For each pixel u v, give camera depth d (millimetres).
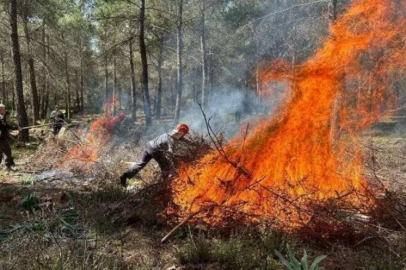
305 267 3080
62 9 18109
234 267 3500
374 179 6387
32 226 4121
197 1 20656
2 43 19062
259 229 4129
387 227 4363
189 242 3904
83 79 36750
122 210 4789
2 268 3170
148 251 3838
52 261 3354
